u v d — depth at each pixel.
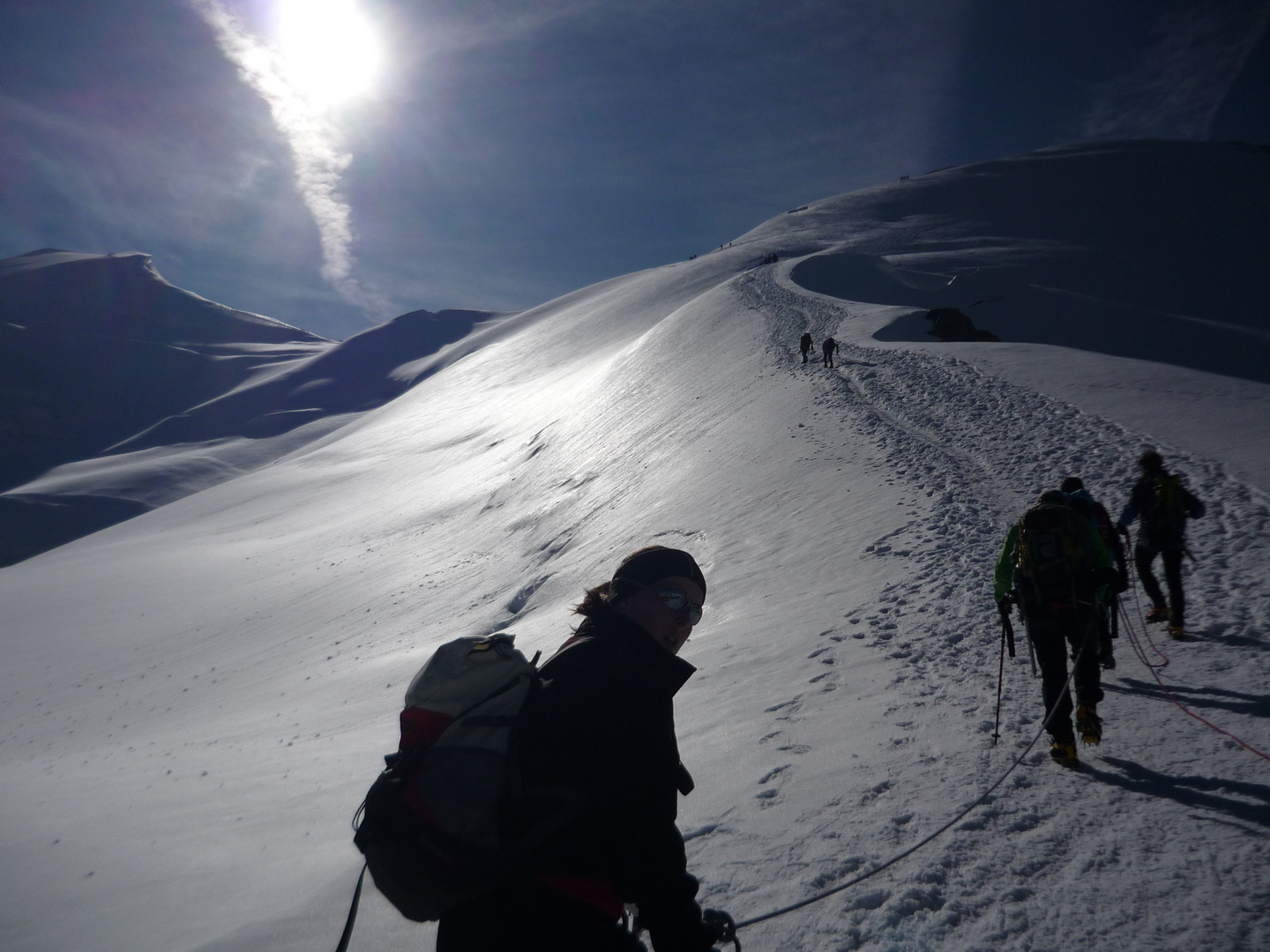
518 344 111.75
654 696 1.71
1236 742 4.09
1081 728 4.18
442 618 21.88
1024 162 153.88
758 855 3.69
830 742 4.93
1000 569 4.70
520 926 1.62
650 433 31.30
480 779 1.66
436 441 76.00
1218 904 2.82
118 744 17.80
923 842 3.50
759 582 10.59
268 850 7.14
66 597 39.16
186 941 5.18
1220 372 48.16
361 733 11.85
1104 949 2.68
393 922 4.12
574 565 18.62
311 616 27.97
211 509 70.12
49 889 7.24
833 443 17.02
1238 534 7.44
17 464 192.12
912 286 60.09
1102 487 9.98
